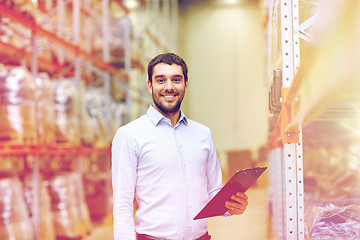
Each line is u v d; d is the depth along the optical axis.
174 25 16.11
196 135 2.22
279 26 1.99
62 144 5.96
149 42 13.05
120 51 9.09
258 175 1.90
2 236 4.36
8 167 4.72
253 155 17.88
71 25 7.58
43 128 5.36
